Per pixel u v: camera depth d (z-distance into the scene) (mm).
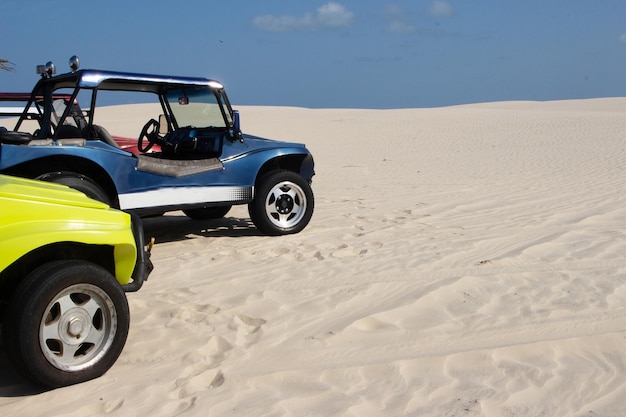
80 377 3705
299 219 7715
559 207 9586
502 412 3381
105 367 3805
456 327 4547
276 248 6953
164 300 5180
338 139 28375
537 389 3621
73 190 4527
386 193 11586
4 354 4223
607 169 14766
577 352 4098
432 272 5891
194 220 8953
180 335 4449
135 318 4785
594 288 5375
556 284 5492
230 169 7184
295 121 39656
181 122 7668
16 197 3756
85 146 6281
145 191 6629
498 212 9203
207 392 3621
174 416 3365
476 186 12477
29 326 3479
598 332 4418
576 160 17109
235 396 3566
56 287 3549
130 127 32094
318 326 4598
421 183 13211
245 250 6871
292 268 6113
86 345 3811
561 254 6504
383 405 3459
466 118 37562
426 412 3379
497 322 4633
